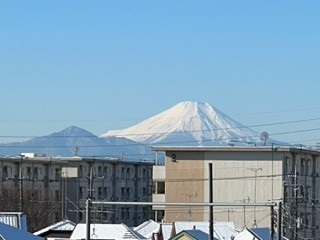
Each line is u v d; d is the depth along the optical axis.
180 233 66.06
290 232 90.94
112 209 142.88
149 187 155.25
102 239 71.88
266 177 107.12
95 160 139.50
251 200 107.19
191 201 109.38
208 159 109.25
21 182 106.56
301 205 110.44
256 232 69.75
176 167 110.56
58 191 128.75
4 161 119.31
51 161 127.38
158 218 128.62
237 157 108.62
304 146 113.75
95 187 140.00
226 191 108.50
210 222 60.00
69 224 77.69
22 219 59.34
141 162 154.12
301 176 112.75
